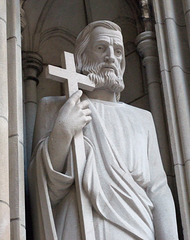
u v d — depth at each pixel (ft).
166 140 16.74
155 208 14.51
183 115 15.84
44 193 13.80
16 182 13.46
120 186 14.12
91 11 18.92
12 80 14.32
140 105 17.65
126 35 18.57
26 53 18.13
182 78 16.33
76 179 13.84
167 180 16.16
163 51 16.69
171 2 17.33
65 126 14.05
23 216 13.29
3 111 13.26
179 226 15.40
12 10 15.08
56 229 13.79
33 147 14.97
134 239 13.73
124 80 18.16
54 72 14.75
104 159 14.35
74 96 14.51
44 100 15.40
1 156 12.85
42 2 18.66
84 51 15.75
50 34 18.71
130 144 14.92
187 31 16.84
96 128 14.75
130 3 18.63
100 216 13.70
